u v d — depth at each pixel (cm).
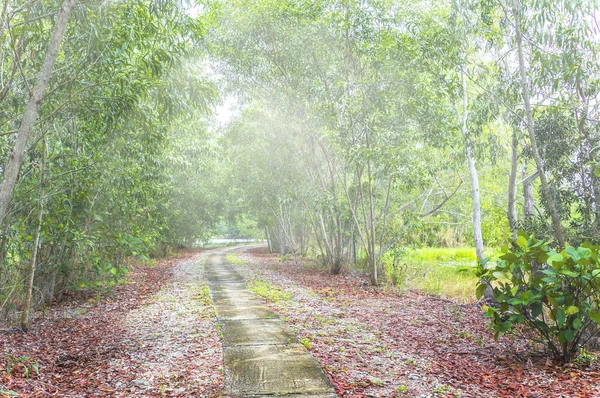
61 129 873
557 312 596
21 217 862
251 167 2403
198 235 3791
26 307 804
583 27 874
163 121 1193
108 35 720
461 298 1271
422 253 2700
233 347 691
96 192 1074
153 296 1245
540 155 917
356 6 1312
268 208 3120
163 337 767
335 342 736
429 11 1273
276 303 1126
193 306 1069
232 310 1018
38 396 496
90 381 551
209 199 3209
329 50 1554
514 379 561
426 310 1078
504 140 1469
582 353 611
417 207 1766
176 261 2689
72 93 771
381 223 1723
